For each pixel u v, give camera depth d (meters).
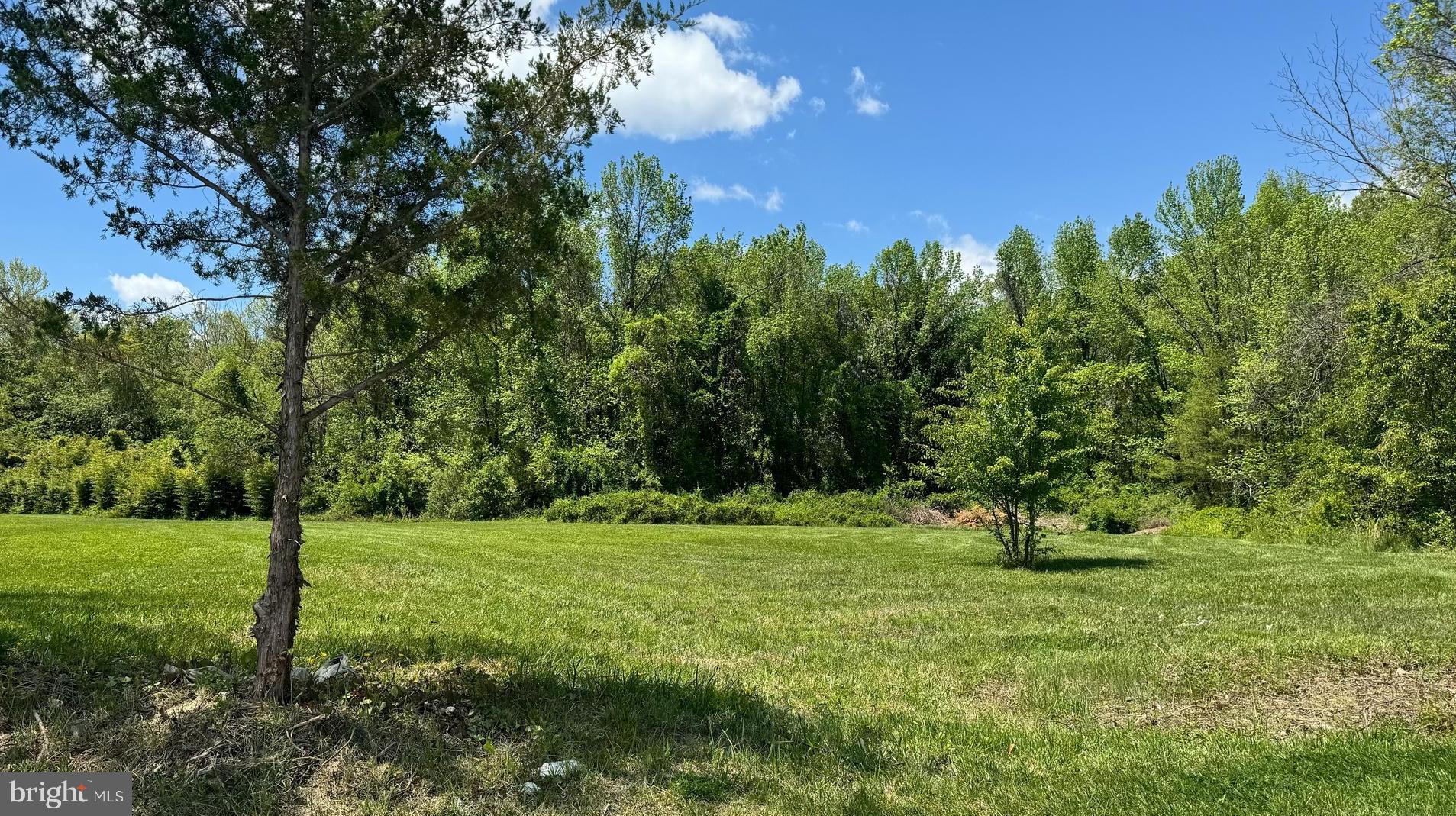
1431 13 13.46
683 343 41.94
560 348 38.69
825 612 10.95
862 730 5.55
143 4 4.56
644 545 22.25
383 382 5.57
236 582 11.61
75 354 4.59
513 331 5.48
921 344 47.56
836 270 49.41
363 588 11.82
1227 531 25.03
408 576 13.52
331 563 15.24
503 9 5.18
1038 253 49.09
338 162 4.94
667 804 4.21
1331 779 4.36
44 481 39.78
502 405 36.19
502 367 35.31
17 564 13.96
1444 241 18.50
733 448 43.62
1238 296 33.81
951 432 17.05
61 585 11.03
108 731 4.45
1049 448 16.56
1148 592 12.66
